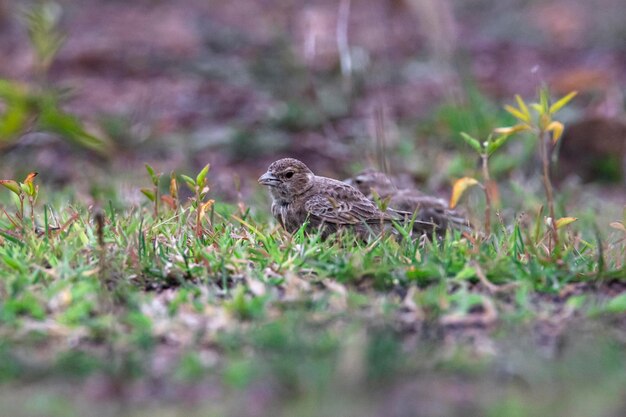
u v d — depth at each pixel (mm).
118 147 18828
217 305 8812
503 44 27891
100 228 9203
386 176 14867
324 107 21469
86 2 30094
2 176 16625
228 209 12398
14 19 26891
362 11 28062
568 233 11477
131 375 7551
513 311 8688
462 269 9508
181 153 19141
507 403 7062
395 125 20234
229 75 23750
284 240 10602
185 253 10062
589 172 19469
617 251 10859
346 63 19188
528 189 16312
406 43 26031
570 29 28781
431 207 13586
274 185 12305
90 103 21500
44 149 18766
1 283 9094
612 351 7820
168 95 22500
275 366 7465
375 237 10789
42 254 9797
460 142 18766
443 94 21922
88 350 8047
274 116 20906
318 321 8398
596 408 7004
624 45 27906
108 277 9195
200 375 7570
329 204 11953
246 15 29172
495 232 12375
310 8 28688
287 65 23297
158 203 12305
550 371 7562
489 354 7859
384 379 7395
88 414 7062
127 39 26531
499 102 22297
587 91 22859
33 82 22609
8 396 7344
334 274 9406
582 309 8734
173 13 29375
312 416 6965
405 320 8508
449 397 7203
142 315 8328
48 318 8555
